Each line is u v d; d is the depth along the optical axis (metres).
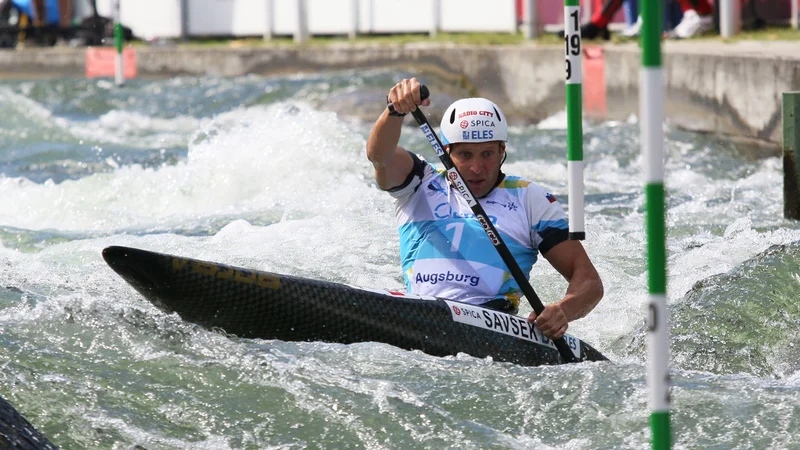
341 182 32.00
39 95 65.06
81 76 76.75
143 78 76.00
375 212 28.89
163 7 82.94
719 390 14.91
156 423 13.61
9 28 84.44
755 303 20.02
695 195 33.78
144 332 16.27
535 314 17.83
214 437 13.41
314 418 14.00
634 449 13.24
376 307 17.20
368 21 76.56
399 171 18.12
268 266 23.02
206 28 82.31
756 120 40.16
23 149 46.28
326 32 78.38
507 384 15.21
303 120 35.44
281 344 16.64
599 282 17.80
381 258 23.98
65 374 14.63
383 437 13.59
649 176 10.16
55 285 19.64
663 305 10.27
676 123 48.00
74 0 86.94
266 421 13.87
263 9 79.94
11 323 16.20
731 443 13.39
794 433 13.53
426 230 18.30
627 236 27.16
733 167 39.06
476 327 17.42
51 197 32.44
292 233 25.98
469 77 62.09
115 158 42.94
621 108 50.47
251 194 32.03
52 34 85.62
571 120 17.86
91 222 30.55
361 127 48.78
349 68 69.19
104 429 13.27
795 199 29.42
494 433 13.73
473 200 17.30
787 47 46.41
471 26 72.25
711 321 19.41
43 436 12.56
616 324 20.95
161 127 55.56
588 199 33.19
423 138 46.97
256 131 35.28
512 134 47.56
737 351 18.41
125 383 14.58
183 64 75.31
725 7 54.16
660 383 10.30
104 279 20.77
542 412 14.39
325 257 23.92
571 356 17.80
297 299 16.88
